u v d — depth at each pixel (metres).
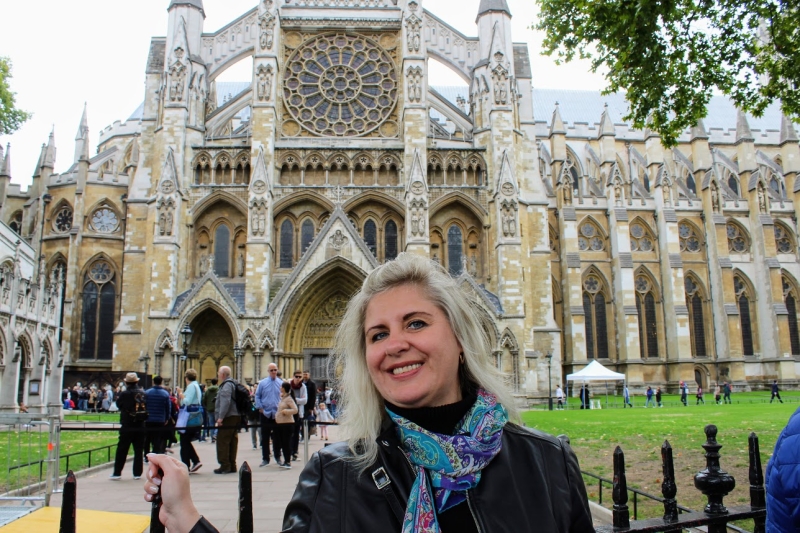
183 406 19.89
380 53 53.34
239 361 44.97
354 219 50.53
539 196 54.78
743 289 79.06
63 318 58.38
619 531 4.88
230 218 50.00
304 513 3.51
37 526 9.88
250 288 46.28
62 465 20.12
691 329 77.06
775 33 20.89
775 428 25.52
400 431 3.63
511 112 50.81
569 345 70.00
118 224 62.91
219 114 52.12
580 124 87.50
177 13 51.28
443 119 82.50
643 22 20.17
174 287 46.56
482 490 3.46
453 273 50.38
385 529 3.34
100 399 49.75
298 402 25.12
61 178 64.44
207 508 13.78
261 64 49.91
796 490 3.98
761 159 89.94
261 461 22.45
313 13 52.94
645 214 77.19
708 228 77.94
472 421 3.64
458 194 50.38
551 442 3.86
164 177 47.53
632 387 70.25
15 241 49.03
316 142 51.12
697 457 17.88
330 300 49.44
